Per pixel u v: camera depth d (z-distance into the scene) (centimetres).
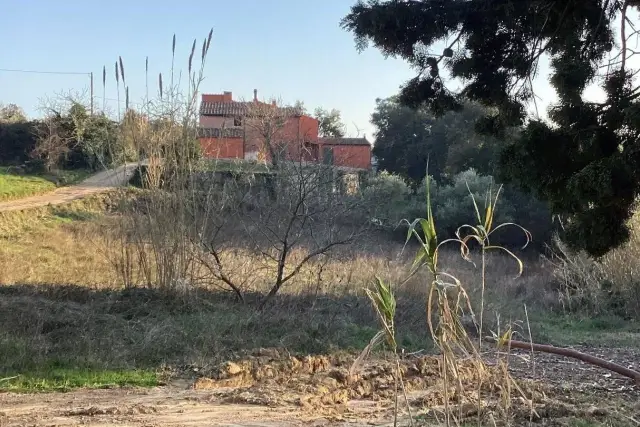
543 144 1000
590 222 986
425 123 4544
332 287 1170
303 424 589
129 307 1031
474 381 638
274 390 713
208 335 886
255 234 1149
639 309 1509
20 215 2352
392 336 343
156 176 1127
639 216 1534
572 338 1238
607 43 1114
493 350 900
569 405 657
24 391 682
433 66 1233
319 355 860
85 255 1603
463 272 1442
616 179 894
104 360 796
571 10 1123
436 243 335
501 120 1208
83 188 3020
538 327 1300
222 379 755
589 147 986
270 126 1271
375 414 628
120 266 1175
